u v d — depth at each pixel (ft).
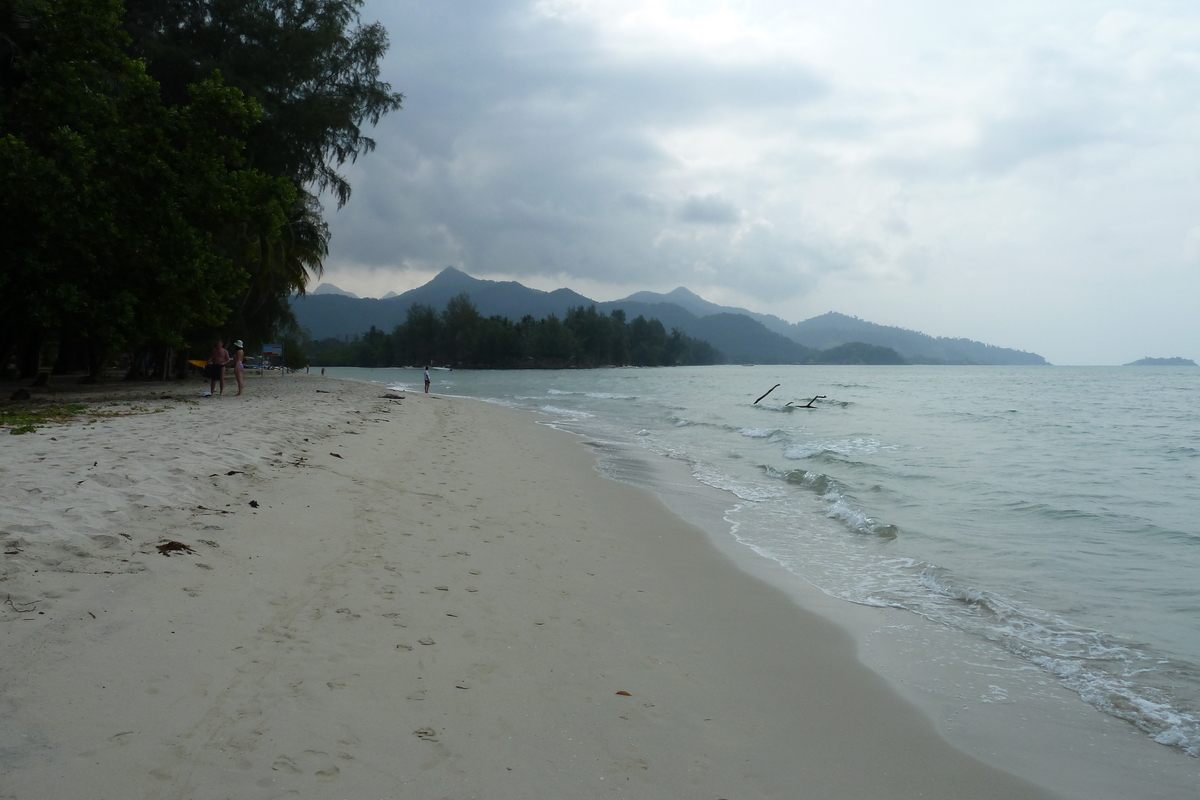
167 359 103.09
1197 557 25.36
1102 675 15.97
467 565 19.92
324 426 42.91
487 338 481.87
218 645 12.75
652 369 535.19
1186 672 16.12
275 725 10.56
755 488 38.58
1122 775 12.10
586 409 101.76
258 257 85.25
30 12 55.06
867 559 25.14
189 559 16.40
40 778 8.63
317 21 94.07
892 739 12.92
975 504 34.22
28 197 50.60
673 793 10.35
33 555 14.92
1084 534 28.66
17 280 53.21
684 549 25.58
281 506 22.17
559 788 10.09
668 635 16.94
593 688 13.51
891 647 17.35
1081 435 66.44
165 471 22.95
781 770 11.48
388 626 14.82
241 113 63.62
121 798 8.54
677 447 55.83
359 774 9.74
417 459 37.17
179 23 86.22
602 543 25.07
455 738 11.02
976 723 13.74
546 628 16.20
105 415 41.98
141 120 61.41
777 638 17.51
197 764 9.37
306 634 13.82
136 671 11.40
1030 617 19.51
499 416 79.15
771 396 138.82
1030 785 11.67
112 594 13.93
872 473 42.88
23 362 88.28
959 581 22.39
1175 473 43.70
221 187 62.03
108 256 55.62
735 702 13.80
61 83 55.83
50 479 20.51
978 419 85.05
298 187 97.71
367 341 534.78
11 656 11.17
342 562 18.33
